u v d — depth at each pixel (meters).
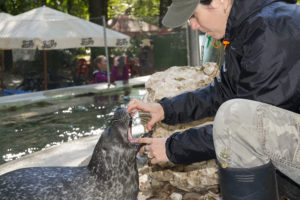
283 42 1.73
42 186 2.15
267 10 1.81
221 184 1.94
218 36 2.12
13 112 8.15
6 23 11.97
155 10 25.33
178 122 2.53
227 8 1.96
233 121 1.82
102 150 2.21
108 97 9.86
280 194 2.21
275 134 1.80
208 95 2.46
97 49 14.92
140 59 14.92
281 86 1.75
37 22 11.95
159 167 3.04
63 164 3.65
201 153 2.08
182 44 14.44
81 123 6.91
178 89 3.18
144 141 2.24
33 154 4.05
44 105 8.88
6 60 14.78
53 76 13.54
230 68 2.11
